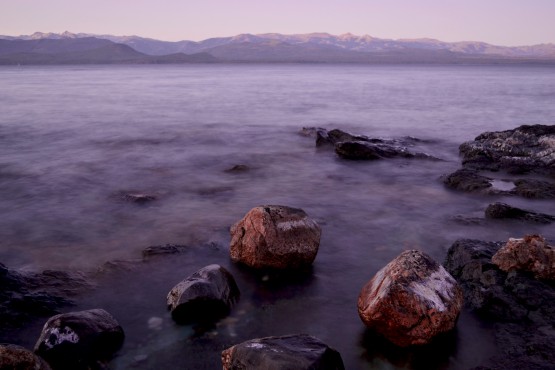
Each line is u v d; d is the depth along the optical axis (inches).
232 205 546.0
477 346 261.6
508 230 458.9
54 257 385.1
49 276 337.4
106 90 2748.5
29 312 288.4
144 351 256.5
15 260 379.2
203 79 4473.4
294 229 361.1
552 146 791.1
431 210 535.5
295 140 1053.2
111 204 542.3
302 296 322.3
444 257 394.9
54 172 704.4
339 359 219.1
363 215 517.0
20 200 558.9
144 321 286.5
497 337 268.7
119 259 380.2
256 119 1428.4
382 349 260.7
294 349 210.7
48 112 1528.1
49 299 304.7
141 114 1519.4
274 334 274.8
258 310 301.7
